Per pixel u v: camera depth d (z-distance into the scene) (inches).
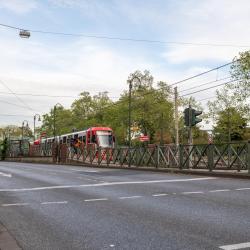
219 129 2139.5
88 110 3489.2
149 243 263.0
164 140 2544.3
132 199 466.6
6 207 425.7
